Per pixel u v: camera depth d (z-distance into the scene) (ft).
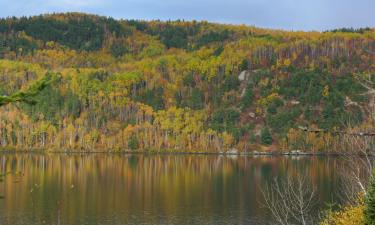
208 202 250.16
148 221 205.16
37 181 326.65
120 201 254.88
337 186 260.83
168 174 389.19
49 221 201.26
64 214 216.54
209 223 200.64
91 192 285.02
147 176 374.43
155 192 288.51
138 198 265.13
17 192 270.26
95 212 223.51
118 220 207.10
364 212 74.79
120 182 335.26
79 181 336.08
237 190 290.97
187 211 227.20
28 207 228.02
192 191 290.97
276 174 364.38
